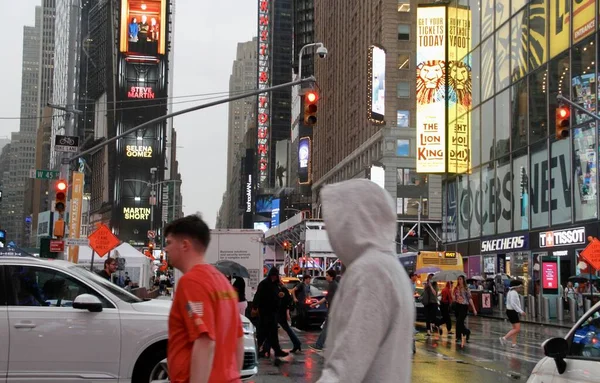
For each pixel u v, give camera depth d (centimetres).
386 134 7644
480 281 4081
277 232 5666
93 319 872
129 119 14025
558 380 589
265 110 19550
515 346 1923
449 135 4984
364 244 296
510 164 4262
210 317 409
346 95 9819
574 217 3562
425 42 5078
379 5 8012
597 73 3409
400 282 286
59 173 2345
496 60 4472
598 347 570
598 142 3381
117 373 866
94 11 16575
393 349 278
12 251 2284
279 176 16850
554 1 3788
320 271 4372
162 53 14225
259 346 1612
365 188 304
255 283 2683
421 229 7638
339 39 10469
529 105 4044
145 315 888
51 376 852
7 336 849
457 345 1961
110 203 14012
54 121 18000
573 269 3541
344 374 267
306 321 2536
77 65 16900
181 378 409
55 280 895
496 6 4478
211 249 2698
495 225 4456
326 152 11375
